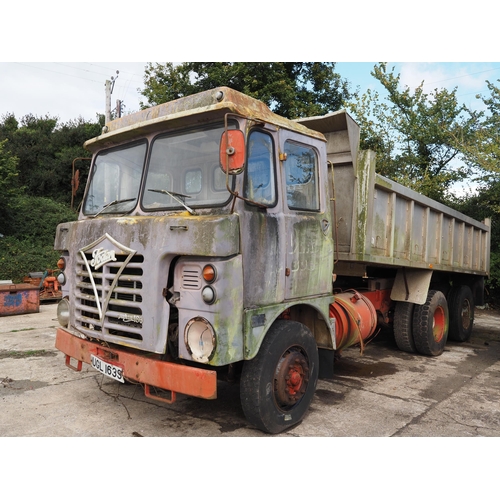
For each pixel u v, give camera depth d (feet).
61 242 14.53
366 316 18.90
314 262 14.21
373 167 16.81
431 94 53.11
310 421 13.92
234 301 10.78
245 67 47.26
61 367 19.44
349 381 18.51
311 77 54.13
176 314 11.82
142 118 13.87
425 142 51.65
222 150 10.52
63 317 14.57
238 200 11.24
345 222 17.19
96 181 14.98
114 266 12.03
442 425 13.87
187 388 10.59
